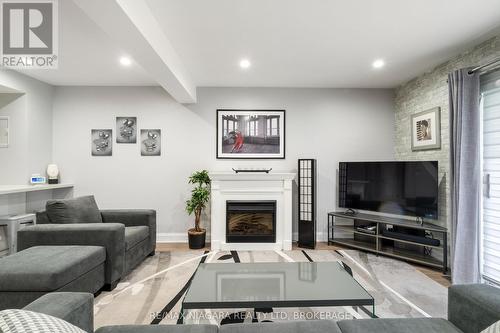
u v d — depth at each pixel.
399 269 3.17
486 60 2.65
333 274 2.21
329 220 4.44
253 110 4.46
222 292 1.86
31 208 4.01
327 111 4.48
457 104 2.80
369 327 1.29
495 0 2.14
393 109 4.50
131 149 4.40
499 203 2.63
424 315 2.16
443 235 3.10
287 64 3.49
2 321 0.83
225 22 2.46
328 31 2.63
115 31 2.04
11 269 1.91
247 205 4.08
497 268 2.65
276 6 2.22
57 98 4.36
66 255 2.20
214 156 4.45
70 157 4.36
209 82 4.23
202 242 4.03
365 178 4.07
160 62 2.66
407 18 2.40
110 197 4.39
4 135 3.88
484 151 2.77
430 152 3.65
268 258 3.58
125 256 2.86
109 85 4.37
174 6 2.20
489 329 1.00
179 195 4.42
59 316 1.12
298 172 4.18
